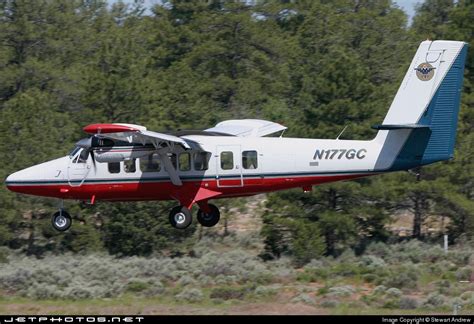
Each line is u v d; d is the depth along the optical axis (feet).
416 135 349.41
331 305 323.98
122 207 499.10
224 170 361.30
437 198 503.61
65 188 369.50
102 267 413.39
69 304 333.21
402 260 460.14
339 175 357.00
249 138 364.38
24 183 371.15
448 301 329.52
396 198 501.15
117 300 344.90
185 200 364.79
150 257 495.41
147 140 350.02
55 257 474.90
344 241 492.54
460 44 345.10
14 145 505.66
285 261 460.96
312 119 515.50
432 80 346.95
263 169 359.87
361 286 392.27
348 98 513.04
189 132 372.38
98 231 509.35
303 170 358.43
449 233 509.35
